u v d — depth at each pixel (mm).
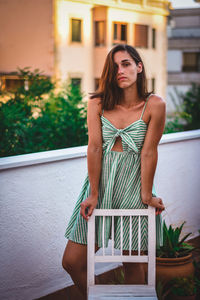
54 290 3068
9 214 2727
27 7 19766
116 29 21438
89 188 2451
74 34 20250
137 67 2373
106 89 2383
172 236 3209
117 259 2320
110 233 2465
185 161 4098
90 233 2291
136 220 2420
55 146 4914
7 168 2639
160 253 3119
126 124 2377
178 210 4102
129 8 21672
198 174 4289
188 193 4195
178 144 3982
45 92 5117
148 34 23312
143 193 2357
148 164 2344
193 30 30953
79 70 20547
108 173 2406
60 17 19484
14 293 2828
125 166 2387
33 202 2854
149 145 2348
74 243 2490
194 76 30766
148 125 2379
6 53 20344
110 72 2354
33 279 2932
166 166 3889
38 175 2857
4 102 4711
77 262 2475
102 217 2402
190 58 30812
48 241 2990
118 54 2332
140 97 2406
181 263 2992
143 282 2678
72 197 3117
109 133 2379
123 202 2396
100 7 20750
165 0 24078
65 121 5020
